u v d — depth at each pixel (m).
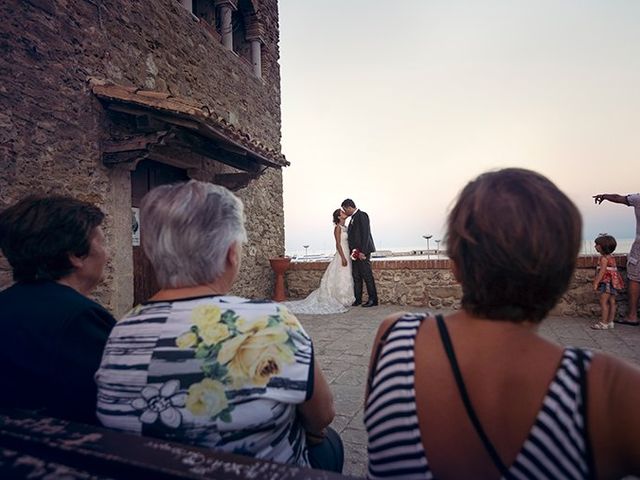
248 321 0.85
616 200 4.89
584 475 0.54
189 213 0.94
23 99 3.29
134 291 4.76
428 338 0.69
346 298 6.89
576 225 0.64
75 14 3.81
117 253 4.17
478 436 0.58
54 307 1.07
